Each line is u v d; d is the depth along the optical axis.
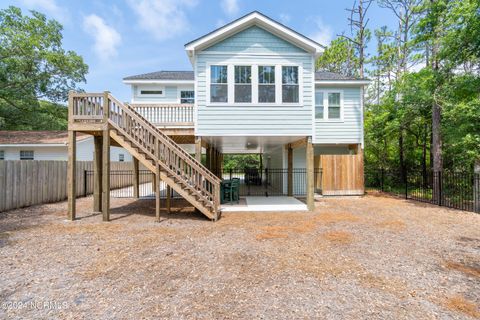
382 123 14.30
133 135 7.15
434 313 2.65
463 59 9.06
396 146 16.36
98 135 8.06
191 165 7.05
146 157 7.21
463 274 3.59
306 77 8.32
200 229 5.99
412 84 11.09
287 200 10.55
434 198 9.93
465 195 9.70
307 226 6.23
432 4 10.00
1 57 15.55
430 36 10.30
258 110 8.21
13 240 5.09
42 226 6.25
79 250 4.52
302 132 8.26
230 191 9.87
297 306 2.77
